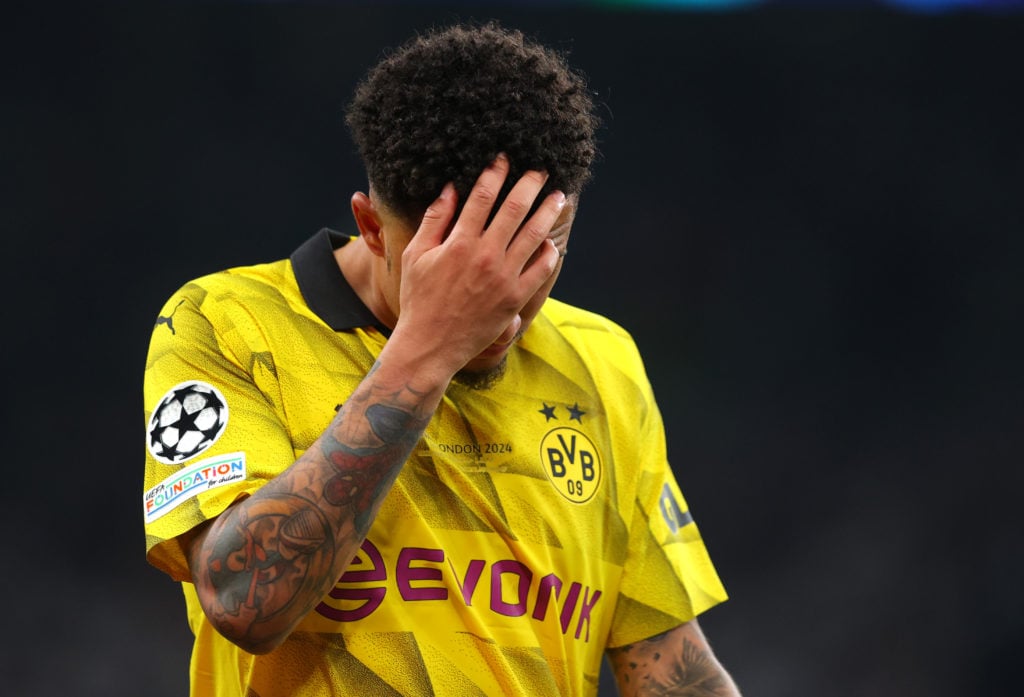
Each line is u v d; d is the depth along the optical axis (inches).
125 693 919.0
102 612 946.1
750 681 985.5
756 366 1089.4
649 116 1101.7
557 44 1086.4
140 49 1037.2
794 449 1072.2
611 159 1100.5
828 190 1101.1
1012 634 996.6
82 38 1028.5
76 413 998.4
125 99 1034.1
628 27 1094.4
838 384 1084.5
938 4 1091.9
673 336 1091.9
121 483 990.4
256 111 1051.3
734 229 1103.0
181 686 925.2
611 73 1097.4
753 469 1066.7
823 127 1102.4
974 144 1093.8
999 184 1091.9
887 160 1099.3
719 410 1080.2
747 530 1051.9
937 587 1023.6
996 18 1089.4
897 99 1098.7
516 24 1080.2
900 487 1061.8
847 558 1040.2
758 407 1081.4
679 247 1100.5
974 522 1047.0
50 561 961.5
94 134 1028.5
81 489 984.3
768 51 1100.5
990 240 1091.9
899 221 1098.7
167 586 968.3
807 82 1101.7
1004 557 1037.2
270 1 1052.5
